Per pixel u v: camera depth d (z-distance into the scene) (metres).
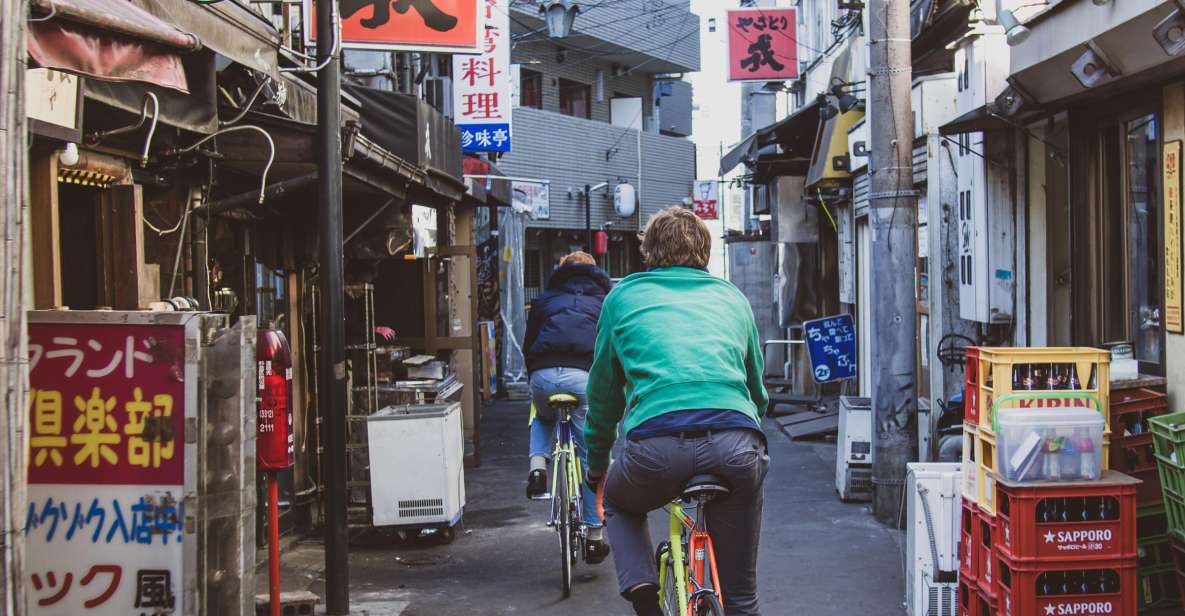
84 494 4.12
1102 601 5.12
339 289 6.44
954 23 11.29
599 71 32.88
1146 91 6.92
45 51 3.79
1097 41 6.45
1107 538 5.11
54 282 5.15
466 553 8.12
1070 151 7.88
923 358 11.59
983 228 9.45
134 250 5.91
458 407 8.72
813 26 22.05
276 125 6.75
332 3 6.39
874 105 8.54
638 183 33.41
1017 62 7.69
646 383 4.05
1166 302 6.57
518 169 28.17
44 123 4.82
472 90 16.02
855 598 6.60
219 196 7.63
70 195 5.80
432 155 9.02
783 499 9.75
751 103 25.30
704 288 4.30
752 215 27.12
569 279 7.51
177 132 6.49
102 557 4.11
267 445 5.52
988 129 9.06
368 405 9.04
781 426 14.62
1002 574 5.33
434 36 8.77
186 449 4.11
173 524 4.11
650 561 4.18
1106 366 5.38
